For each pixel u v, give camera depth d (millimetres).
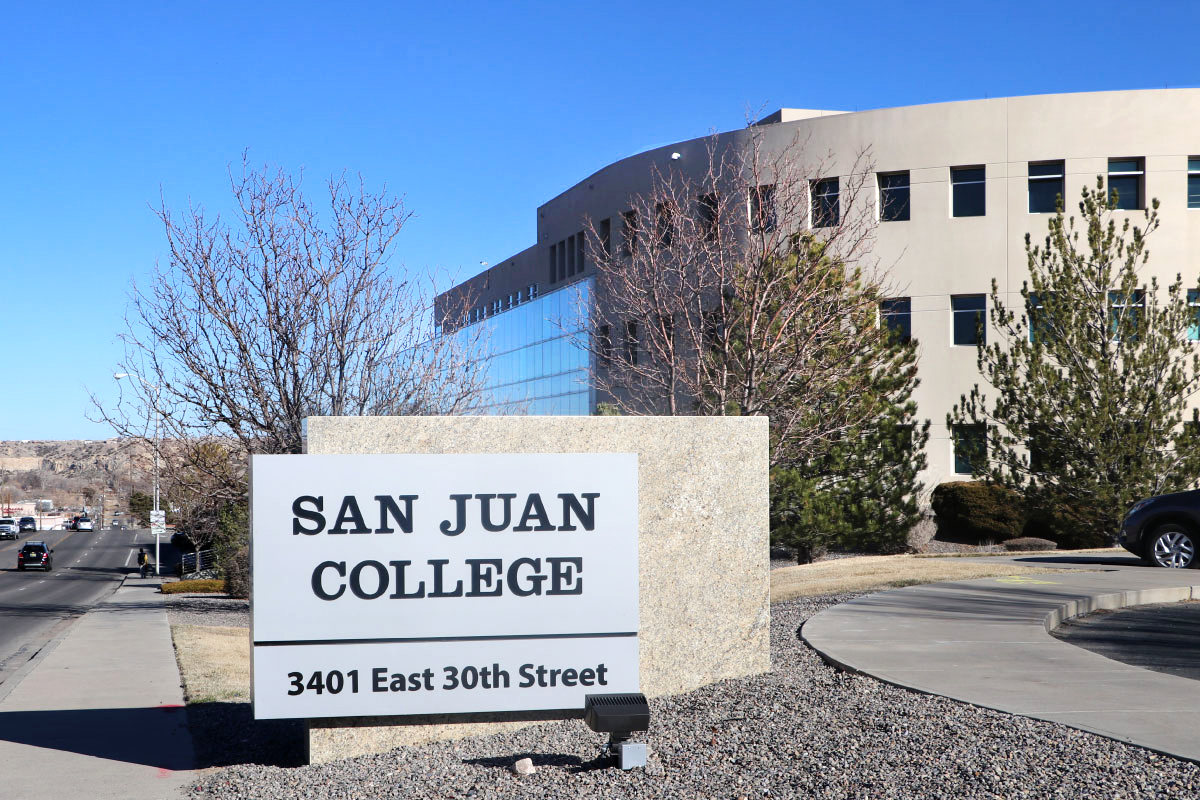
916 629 10383
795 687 7844
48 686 12336
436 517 7551
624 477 7762
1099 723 6309
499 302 52969
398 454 7543
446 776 6484
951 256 30703
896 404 25656
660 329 18281
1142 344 23422
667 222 19484
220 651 16297
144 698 11391
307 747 7551
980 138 30531
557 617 7660
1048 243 24141
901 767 5707
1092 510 23328
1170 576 15500
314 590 7406
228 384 18438
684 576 8383
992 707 6758
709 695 7938
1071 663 8438
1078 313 23578
